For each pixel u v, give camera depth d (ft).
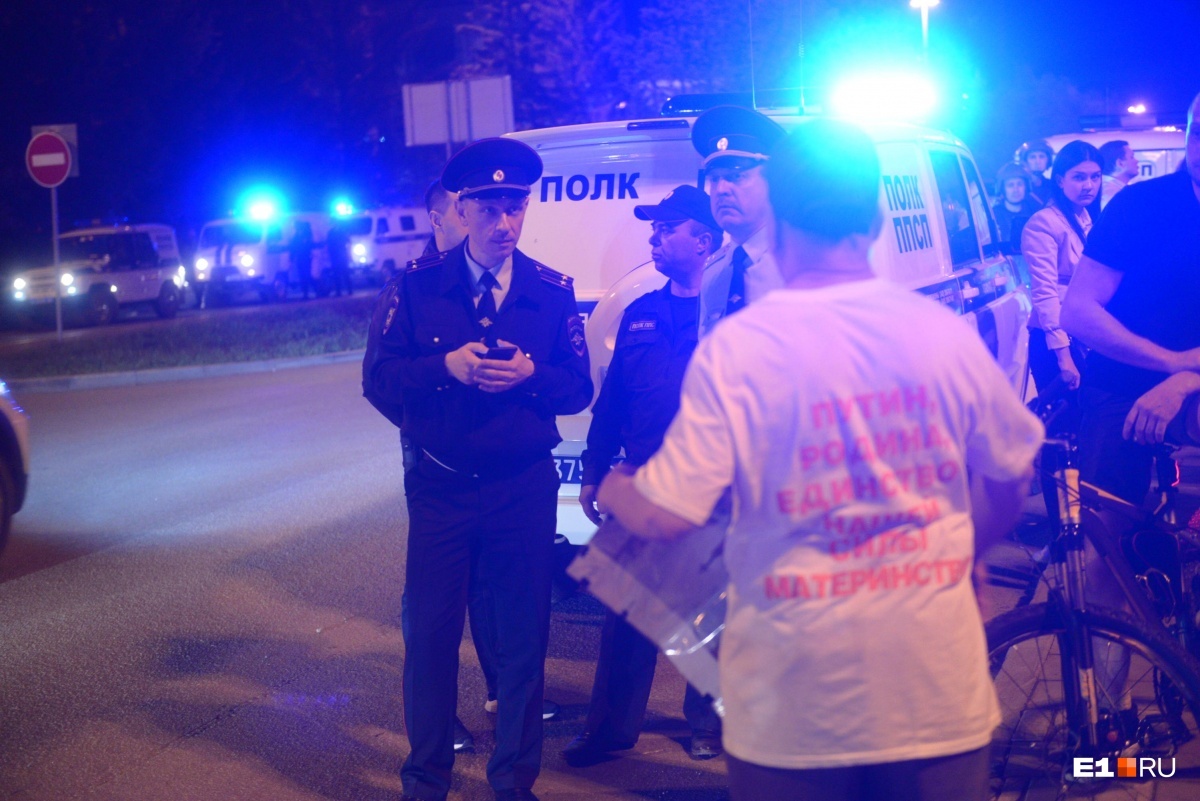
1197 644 13.08
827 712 7.41
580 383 13.28
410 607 13.21
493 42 79.10
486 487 12.97
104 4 104.94
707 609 7.95
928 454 7.50
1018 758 11.41
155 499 30.17
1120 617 11.08
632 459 14.39
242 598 21.88
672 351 14.17
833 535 7.43
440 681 13.16
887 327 7.50
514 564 13.16
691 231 13.92
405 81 115.75
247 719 16.58
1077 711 11.22
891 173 20.01
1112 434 13.89
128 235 93.25
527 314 13.07
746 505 7.57
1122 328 13.30
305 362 58.13
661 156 18.33
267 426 40.24
